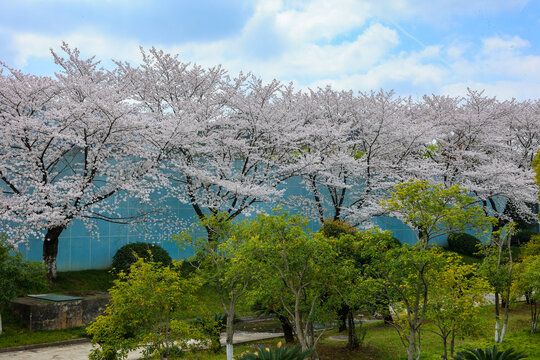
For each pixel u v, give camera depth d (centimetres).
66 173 1888
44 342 1322
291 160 2130
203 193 1977
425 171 2105
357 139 2256
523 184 2294
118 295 968
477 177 2325
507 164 2347
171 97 1970
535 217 2819
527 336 1366
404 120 2158
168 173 1995
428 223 934
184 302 1011
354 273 1002
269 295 1023
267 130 2009
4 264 1258
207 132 2023
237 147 1977
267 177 1995
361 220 2098
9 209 1520
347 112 2252
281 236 956
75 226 1917
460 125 2444
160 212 1992
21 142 1595
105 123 1584
